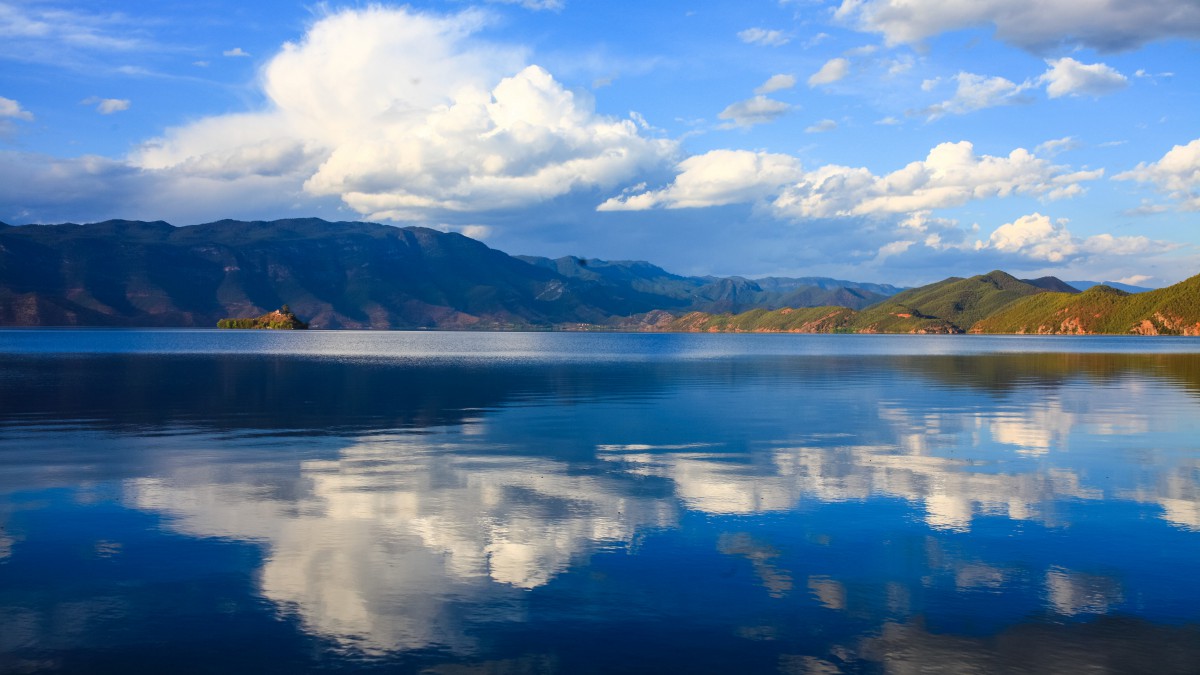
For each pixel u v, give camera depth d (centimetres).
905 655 1036
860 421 3384
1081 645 1063
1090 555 1430
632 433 2989
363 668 999
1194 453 2528
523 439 2827
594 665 1009
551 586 1274
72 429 3078
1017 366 8694
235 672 988
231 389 5044
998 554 1436
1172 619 1147
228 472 2169
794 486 2003
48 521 1641
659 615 1161
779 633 1100
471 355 12144
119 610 1173
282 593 1241
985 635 1095
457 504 1800
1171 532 1577
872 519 1675
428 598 1223
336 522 1641
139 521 1644
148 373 6706
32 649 1046
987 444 2719
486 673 987
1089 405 4112
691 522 1648
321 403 4153
